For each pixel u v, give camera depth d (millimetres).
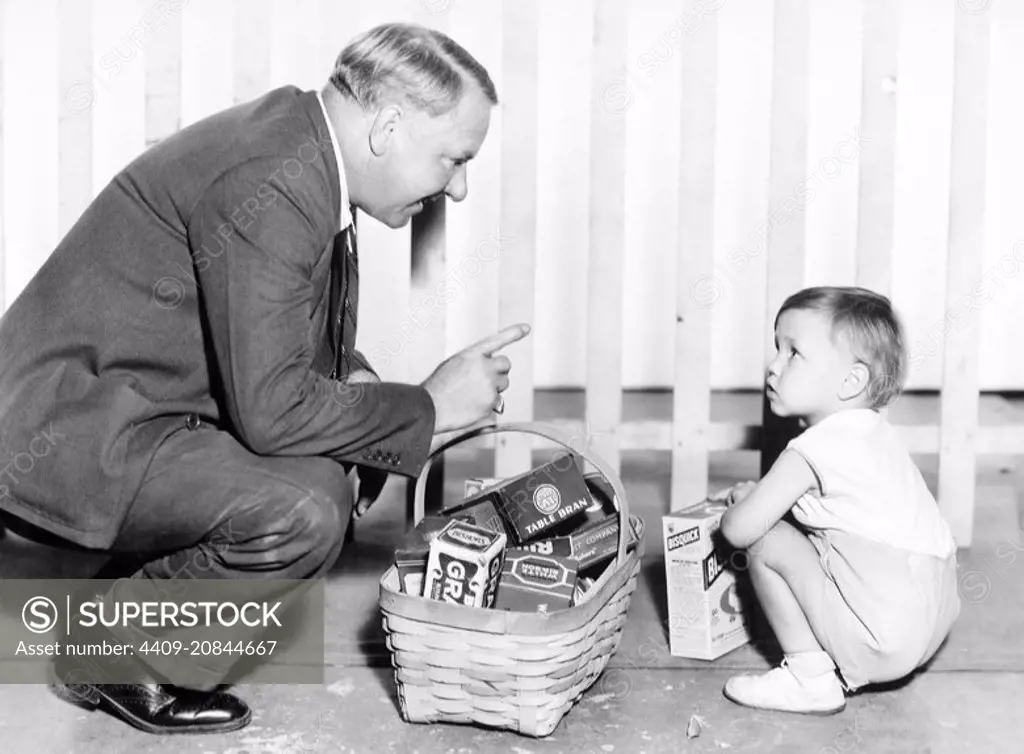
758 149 3697
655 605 2211
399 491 2984
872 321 1902
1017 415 3490
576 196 3738
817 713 1776
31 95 3539
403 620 1675
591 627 1700
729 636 2014
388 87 1671
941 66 3662
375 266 3680
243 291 1564
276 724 1729
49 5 3512
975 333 2537
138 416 1605
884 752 1651
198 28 3426
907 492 1856
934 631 1831
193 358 1664
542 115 3691
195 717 1695
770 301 2514
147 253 1633
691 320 2521
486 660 1646
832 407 1925
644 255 3793
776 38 2451
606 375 2537
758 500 1835
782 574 1826
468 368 1763
